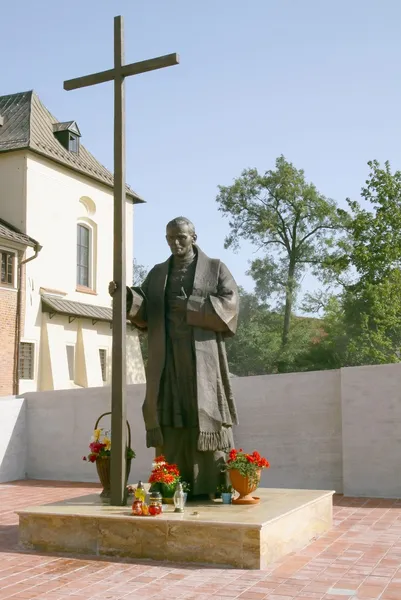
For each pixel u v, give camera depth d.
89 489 14.45
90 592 6.23
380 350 35.34
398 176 36.00
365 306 36.69
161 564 7.25
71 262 31.45
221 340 8.98
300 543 8.12
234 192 48.19
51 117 33.72
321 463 13.71
